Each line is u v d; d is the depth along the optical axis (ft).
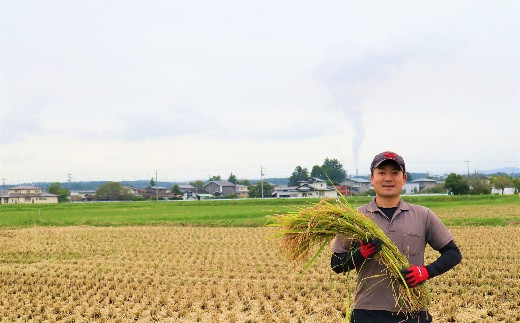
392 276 13.89
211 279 45.24
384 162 14.29
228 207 175.42
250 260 56.24
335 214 14.51
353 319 14.53
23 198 372.99
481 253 55.52
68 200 411.54
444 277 41.73
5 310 34.17
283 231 15.28
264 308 33.50
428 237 14.56
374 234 13.97
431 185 394.11
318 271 46.83
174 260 57.11
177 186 427.74
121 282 43.80
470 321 29.94
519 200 183.21
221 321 30.94
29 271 50.06
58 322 31.76
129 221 114.42
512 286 39.40
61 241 78.07
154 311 33.14
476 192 257.96
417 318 13.99
